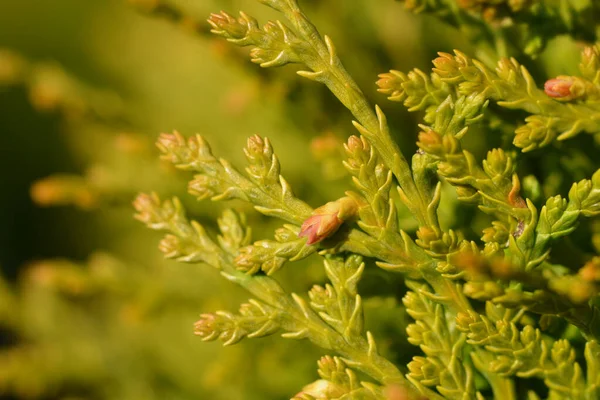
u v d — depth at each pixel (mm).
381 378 158
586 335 155
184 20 185
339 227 158
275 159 160
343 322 158
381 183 157
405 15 198
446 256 155
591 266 151
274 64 159
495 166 156
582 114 158
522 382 161
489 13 167
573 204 155
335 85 158
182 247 163
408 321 168
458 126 158
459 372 157
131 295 197
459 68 157
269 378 197
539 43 169
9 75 202
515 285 157
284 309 160
